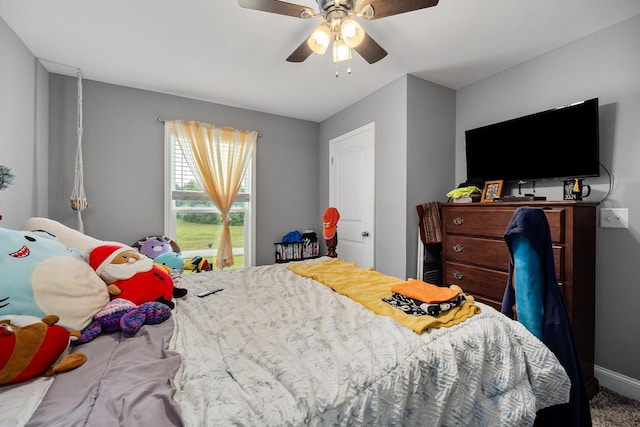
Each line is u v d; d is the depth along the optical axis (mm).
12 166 1852
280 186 3578
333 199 3521
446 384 868
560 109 1923
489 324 1080
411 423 801
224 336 1043
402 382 810
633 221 1701
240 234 3389
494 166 2352
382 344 950
